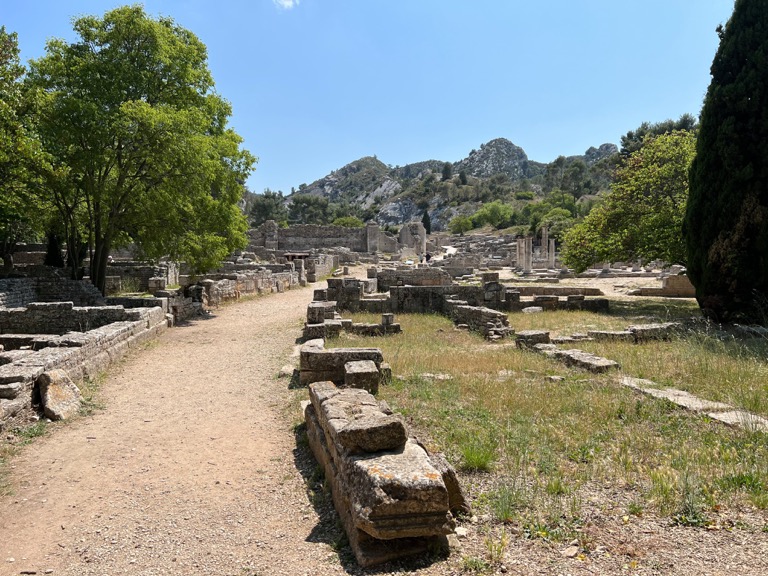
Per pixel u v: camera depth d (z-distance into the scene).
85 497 5.21
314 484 5.27
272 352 12.54
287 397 8.58
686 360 9.81
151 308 15.49
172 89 19.27
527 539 3.97
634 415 6.95
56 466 6.01
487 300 20.30
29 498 5.21
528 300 21.52
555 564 3.61
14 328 13.88
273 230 60.44
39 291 19.02
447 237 83.00
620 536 3.96
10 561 4.10
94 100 17.06
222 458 6.18
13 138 13.98
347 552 3.95
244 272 29.48
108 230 18.75
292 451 6.28
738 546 3.75
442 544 3.88
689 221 15.91
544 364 10.27
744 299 14.78
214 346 13.54
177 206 18.89
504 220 95.62
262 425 7.33
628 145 68.31
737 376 8.58
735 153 14.54
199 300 20.05
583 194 97.88
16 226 25.45
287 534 4.35
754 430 6.04
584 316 18.38
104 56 17.75
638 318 17.77
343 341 13.15
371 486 3.81
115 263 28.84
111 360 11.09
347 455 4.37
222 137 20.36
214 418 7.72
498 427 6.52
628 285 29.62
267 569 3.83
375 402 5.67
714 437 6.04
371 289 26.00
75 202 19.92
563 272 39.88
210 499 5.11
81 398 8.36
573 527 4.10
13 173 16.22
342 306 20.17
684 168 18.78
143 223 18.98
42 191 18.31
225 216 20.23
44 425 7.30
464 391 8.35
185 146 17.17
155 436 6.98
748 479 4.76
